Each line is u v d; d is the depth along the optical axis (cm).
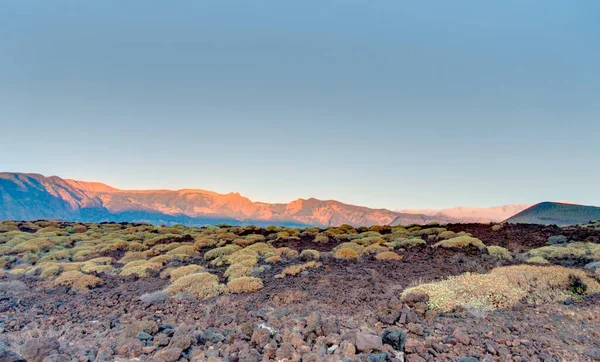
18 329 872
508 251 1617
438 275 1227
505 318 777
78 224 4172
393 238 2320
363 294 1051
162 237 3006
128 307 1106
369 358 571
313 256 1755
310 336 704
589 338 647
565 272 1011
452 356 600
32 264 2142
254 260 1694
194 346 665
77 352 644
